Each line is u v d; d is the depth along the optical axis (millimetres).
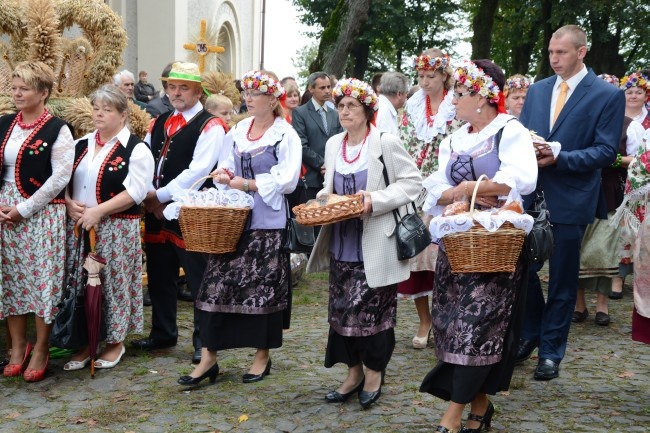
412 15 29078
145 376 4902
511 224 3516
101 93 4922
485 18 21453
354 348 4379
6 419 4168
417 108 5922
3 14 5707
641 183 4441
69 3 6207
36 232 4789
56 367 5102
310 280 8250
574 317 6598
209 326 4660
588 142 4945
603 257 6398
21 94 4730
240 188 4633
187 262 5168
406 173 4250
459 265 3574
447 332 3721
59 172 4758
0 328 6043
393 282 4238
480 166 3832
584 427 4016
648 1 24312
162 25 17078
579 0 23516
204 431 3980
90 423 4098
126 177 4961
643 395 4582
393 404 4379
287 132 4668
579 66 5016
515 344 3768
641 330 4473
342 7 13336
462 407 3734
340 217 4047
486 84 3779
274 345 4770
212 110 6496
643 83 7098
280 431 3980
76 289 4797
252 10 22734
